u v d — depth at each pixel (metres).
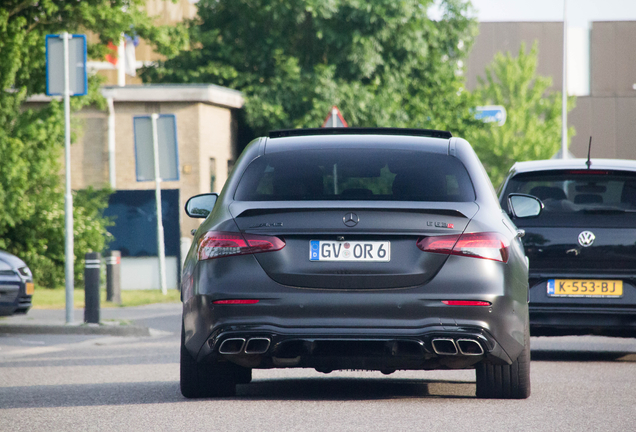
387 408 21.67
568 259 32.22
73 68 47.84
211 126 91.69
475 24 115.00
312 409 21.53
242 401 22.81
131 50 111.50
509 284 20.81
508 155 159.38
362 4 104.94
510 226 22.17
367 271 20.45
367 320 20.36
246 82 107.44
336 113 55.81
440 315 20.38
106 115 88.38
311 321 20.41
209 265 20.95
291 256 20.61
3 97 70.94
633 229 32.12
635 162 34.09
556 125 160.62
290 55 109.62
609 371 30.12
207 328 20.86
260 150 23.00
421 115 111.62
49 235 75.50
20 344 41.75
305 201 21.27
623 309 31.97
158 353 37.03
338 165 22.28
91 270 47.16
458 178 22.05
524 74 162.00
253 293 20.58
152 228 88.88
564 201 32.94
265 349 20.58
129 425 19.75
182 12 138.62
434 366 21.16
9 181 71.12
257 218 20.89
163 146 67.50
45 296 67.50
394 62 109.50
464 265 20.52
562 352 36.53
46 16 70.69
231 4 109.94
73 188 88.75
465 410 21.42
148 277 88.88
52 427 19.67
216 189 93.12
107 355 36.75
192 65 110.62
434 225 20.64
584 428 19.38
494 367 22.66
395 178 21.97
